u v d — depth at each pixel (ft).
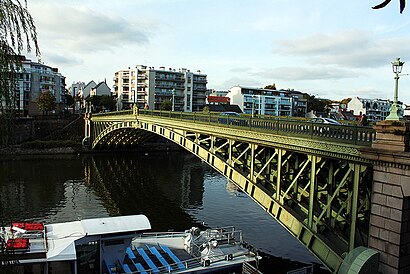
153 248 82.64
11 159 225.15
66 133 280.72
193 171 209.67
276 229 109.50
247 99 424.87
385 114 427.74
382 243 44.52
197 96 428.15
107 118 220.43
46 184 164.55
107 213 125.39
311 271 74.74
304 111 473.67
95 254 75.10
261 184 74.13
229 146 83.66
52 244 65.87
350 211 51.88
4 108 33.45
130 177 187.01
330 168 55.57
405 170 42.06
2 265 33.58
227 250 81.92
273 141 65.67
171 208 132.77
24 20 34.40
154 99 398.21
